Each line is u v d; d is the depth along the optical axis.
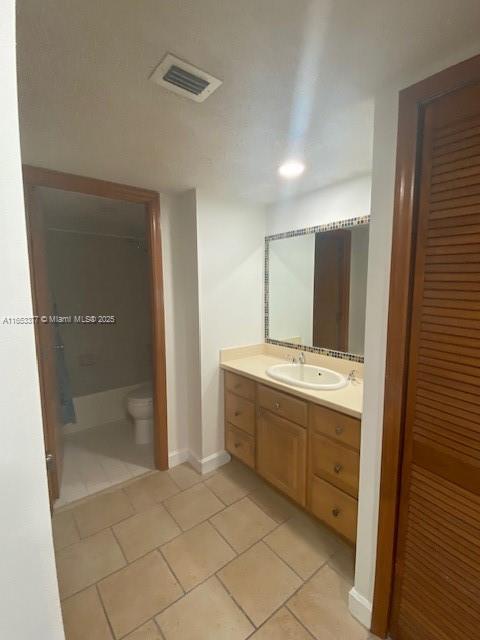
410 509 1.07
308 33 0.78
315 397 1.63
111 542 1.67
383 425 1.10
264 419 2.00
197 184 1.96
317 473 1.68
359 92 1.03
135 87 0.98
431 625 1.04
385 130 1.02
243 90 1.01
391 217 1.03
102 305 3.27
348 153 1.49
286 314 2.40
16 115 0.40
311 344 2.24
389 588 1.15
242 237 2.35
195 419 2.34
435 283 0.95
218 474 2.29
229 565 1.53
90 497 2.04
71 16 0.72
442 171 0.91
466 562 0.94
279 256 2.41
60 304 3.04
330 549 1.62
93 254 3.21
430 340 0.97
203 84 0.97
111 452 2.61
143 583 1.44
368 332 1.14
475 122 0.84
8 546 0.43
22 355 0.43
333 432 1.57
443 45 0.82
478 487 0.90
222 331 2.32
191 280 2.21
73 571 1.50
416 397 1.02
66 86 0.97
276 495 2.05
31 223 1.71
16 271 0.42
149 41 0.80
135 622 1.27
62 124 1.21
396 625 1.16
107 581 1.45
